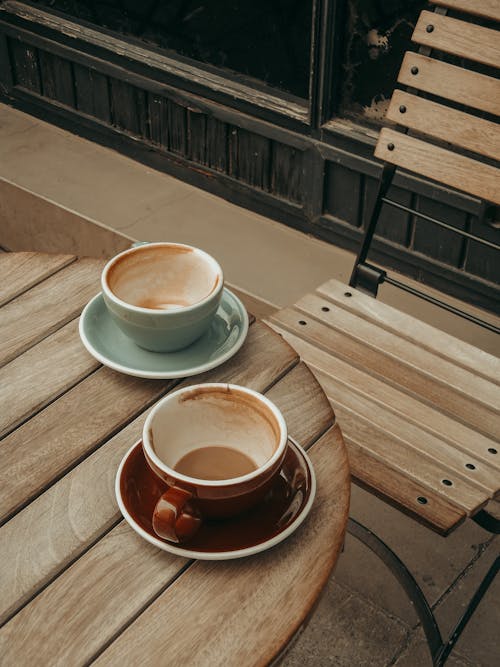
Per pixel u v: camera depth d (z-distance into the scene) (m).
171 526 0.96
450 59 2.24
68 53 3.08
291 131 2.61
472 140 1.80
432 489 1.52
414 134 2.40
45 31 3.11
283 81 2.61
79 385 1.26
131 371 1.25
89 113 3.21
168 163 3.07
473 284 2.48
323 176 2.61
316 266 2.70
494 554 2.04
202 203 2.97
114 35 2.97
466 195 2.31
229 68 2.73
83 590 1.00
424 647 1.86
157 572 1.01
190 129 2.90
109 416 1.22
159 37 2.86
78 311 1.40
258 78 2.67
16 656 0.94
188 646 0.95
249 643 0.95
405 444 1.60
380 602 1.94
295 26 2.48
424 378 1.74
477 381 1.73
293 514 1.05
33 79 3.32
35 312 1.40
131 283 1.31
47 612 0.98
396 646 1.86
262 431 1.07
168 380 1.27
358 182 2.56
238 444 1.09
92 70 3.06
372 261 2.70
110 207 2.96
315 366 1.76
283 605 0.98
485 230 2.37
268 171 2.77
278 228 2.86
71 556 1.03
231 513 1.01
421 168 1.88
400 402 1.68
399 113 1.88
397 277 2.65
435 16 1.79
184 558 1.02
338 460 1.15
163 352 1.30
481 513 1.56
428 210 2.45
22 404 1.23
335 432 1.20
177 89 2.84
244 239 2.81
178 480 0.97
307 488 1.07
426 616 1.68
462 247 2.45
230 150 2.83
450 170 1.84
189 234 2.83
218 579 1.01
